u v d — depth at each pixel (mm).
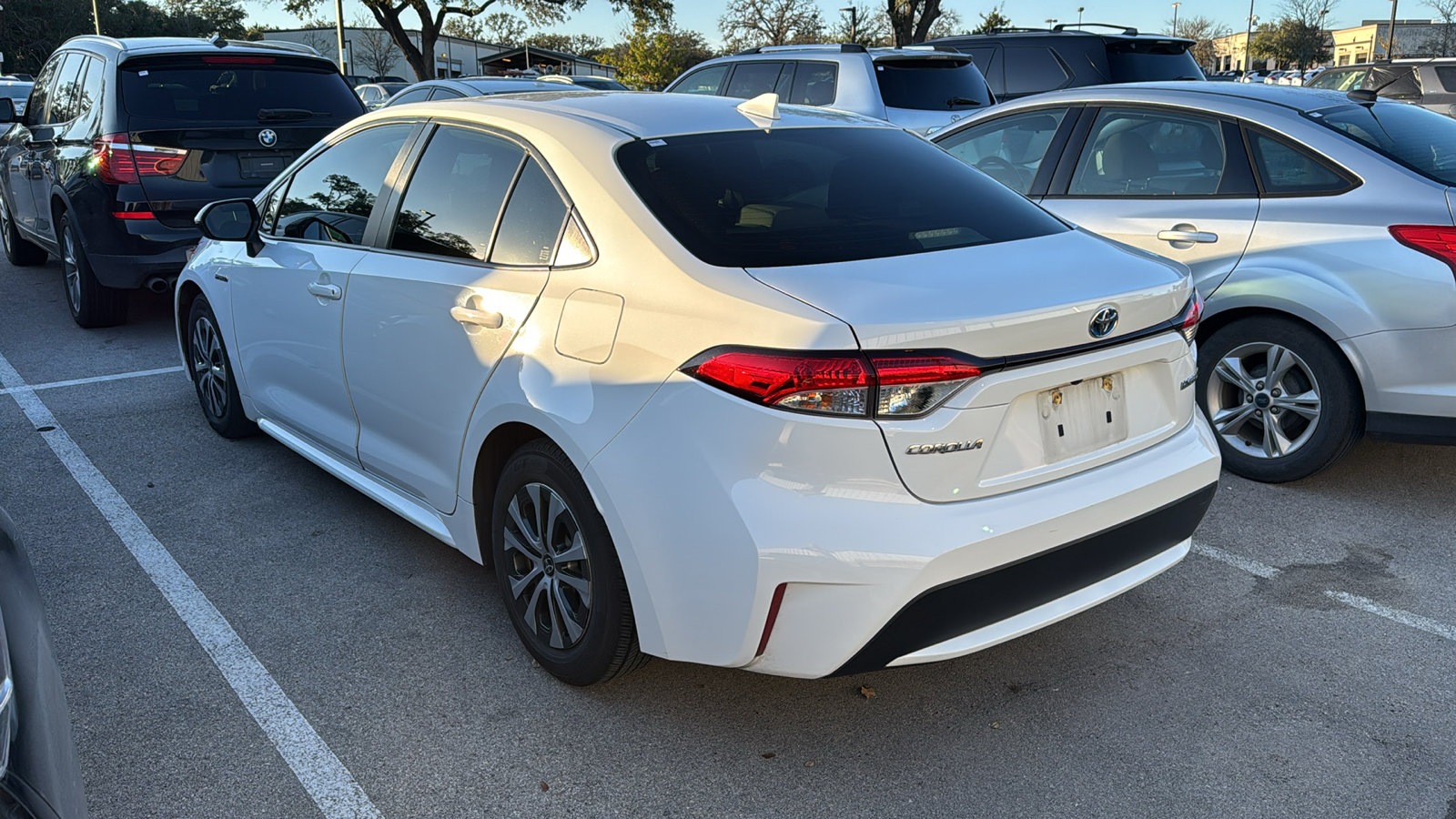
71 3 60094
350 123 3980
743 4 47594
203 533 4012
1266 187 4355
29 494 4383
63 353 6676
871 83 9641
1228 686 3000
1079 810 2494
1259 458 4453
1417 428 3990
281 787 2576
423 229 3373
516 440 3047
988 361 2346
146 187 6465
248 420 4871
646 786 2588
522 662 3129
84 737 2762
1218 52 85562
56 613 3406
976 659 3164
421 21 38156
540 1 39719
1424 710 2877
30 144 7754
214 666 3105
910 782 2600
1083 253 2828
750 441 2316
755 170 2975
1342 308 4043
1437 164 4137
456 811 2498
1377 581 3625
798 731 2809
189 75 6738
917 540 2291
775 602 2348
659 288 2564
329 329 3719
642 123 3109
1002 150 5395
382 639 3268
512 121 3203
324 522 4105
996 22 41031
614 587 2668
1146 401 2754
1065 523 2480
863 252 2650
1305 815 2471
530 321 2830
